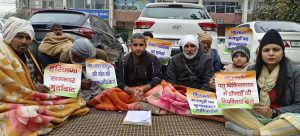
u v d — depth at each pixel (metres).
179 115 3.71
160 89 4.01
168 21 7.48
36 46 5.90
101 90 4.19
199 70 4.34
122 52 9.93
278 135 2.84
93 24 7.81
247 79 3.15
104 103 3.94
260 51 3.25
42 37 6.96
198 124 3.36
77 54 4.17
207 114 3.43
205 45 5.41
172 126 3.27
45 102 3.24
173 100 3.77
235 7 37.50
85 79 4.06
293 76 3.18
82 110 3.60
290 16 12.87
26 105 3.08
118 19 37.75
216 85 3.18
